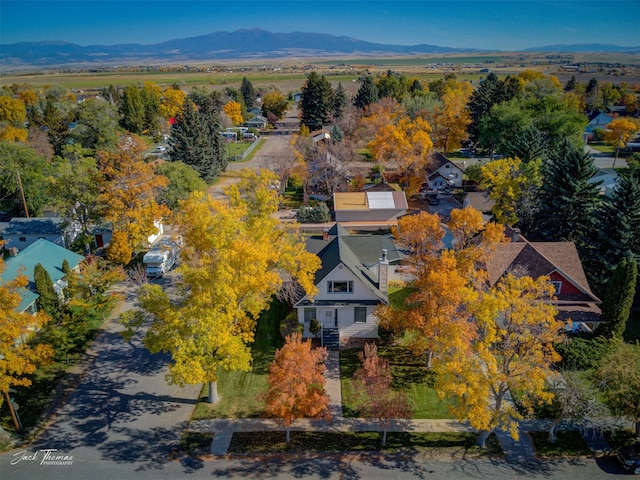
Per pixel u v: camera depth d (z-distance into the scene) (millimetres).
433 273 28531
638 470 24578
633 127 90625
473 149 106750
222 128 112500
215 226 28250
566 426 28000
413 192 71625
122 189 46000
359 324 36062
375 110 108250
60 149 96188
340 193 65562
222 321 25828
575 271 38375
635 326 37875
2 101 107125
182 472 24625
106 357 34000
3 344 25000
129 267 47625
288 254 31547
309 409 25125
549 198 50688
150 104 125875
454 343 23953
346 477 24406
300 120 139500
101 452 25844
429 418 28625
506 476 24531
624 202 40094
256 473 24609
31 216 60531
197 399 30047
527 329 25125
